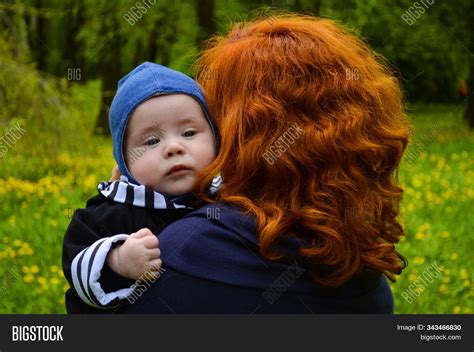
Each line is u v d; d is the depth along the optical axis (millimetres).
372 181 1613
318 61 1618
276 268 1567
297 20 1748
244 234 1569
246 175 1594
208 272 1562
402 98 1837
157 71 1679
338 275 1573
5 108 7730
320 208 1553
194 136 1658
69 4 11758
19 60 8320
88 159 8062
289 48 1639
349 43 1727
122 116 1657
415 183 7039
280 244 1568
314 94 1590
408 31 10930
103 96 10766
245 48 1663
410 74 12641
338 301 1622
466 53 12070
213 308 1556
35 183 7109
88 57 11828
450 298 4703
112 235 1635
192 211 1686
